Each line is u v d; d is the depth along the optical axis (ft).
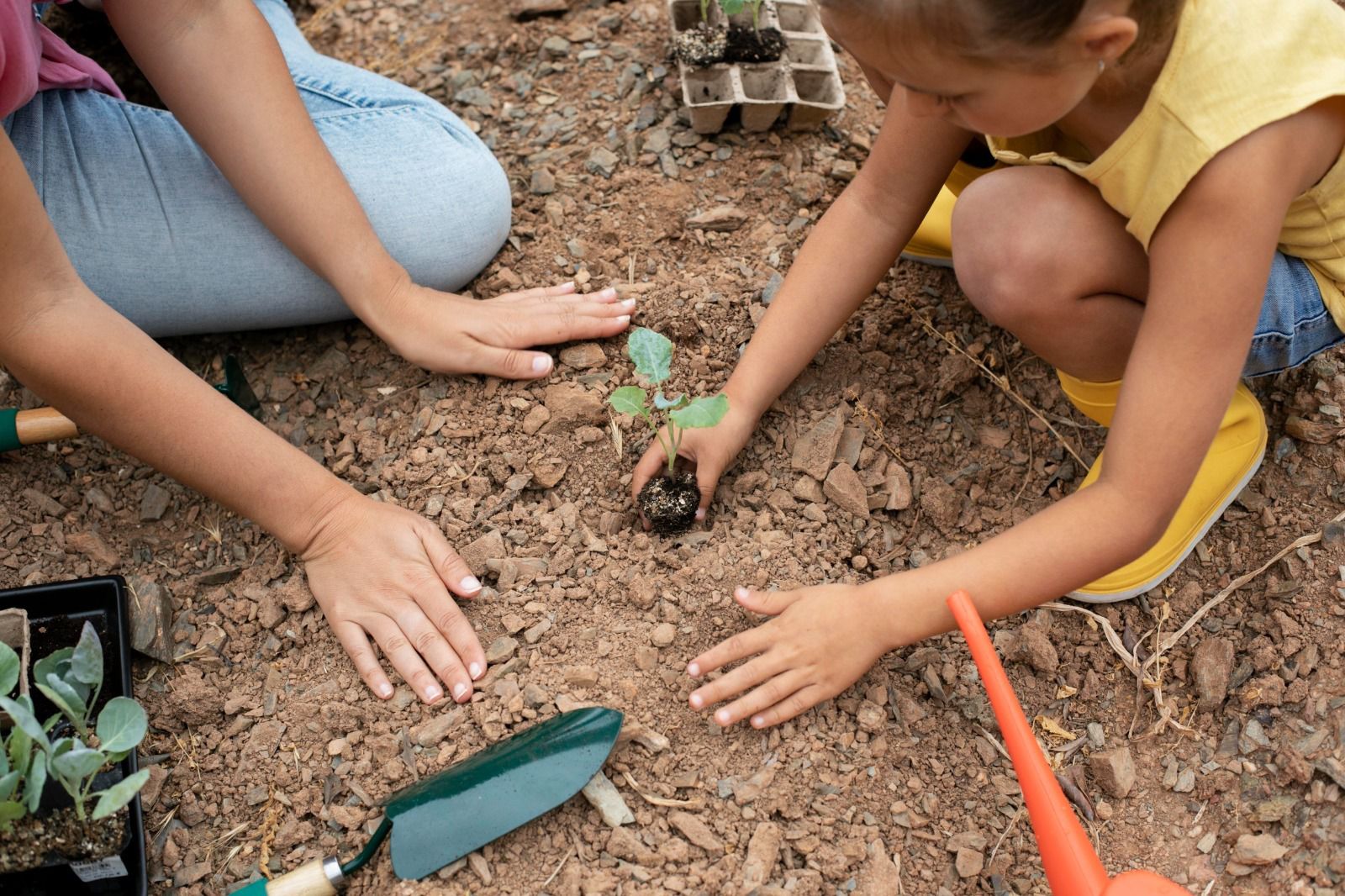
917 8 4.36
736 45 8.66
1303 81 5.00
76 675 5.59
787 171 8.68
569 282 8.07
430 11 10.13
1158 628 6.70
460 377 7.75
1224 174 4.97
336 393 7.87
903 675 6.54
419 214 7.73
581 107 9.20
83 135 7.33
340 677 6.58
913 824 6.03
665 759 6.11
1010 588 5.66
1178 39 5.04
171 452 6.18
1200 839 5.99
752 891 5.65
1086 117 5.47
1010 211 6.10
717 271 8.19
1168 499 5.41
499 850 5.84
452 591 6.66
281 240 7.47
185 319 7.73
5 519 7.24
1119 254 5.96
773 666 5.98
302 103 7.25
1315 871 5.67
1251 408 6.72
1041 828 5.27
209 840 6.12
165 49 6.84
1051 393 7.55
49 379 5.82
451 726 6.25
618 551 6.94
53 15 9.31
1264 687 6.33
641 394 6.75
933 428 7.52
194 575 7.08
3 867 5.37
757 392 7.05
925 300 8.02
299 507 6.50
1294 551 6.73
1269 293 6.13
